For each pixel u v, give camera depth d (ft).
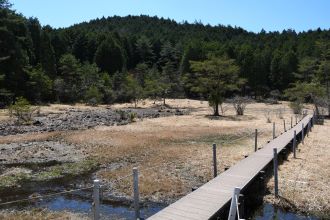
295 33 597.93
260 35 611.47
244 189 48.62
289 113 205.16
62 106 254.47
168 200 52.65
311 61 285.02
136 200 38.63
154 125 143.33
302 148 88.28
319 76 207.00
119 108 258.98
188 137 110.32
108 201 52.26
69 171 70.85
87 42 447.83
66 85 296.71
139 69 373.61
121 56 411.75
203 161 75.46
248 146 93.09
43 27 435.53
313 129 128.16
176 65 454.40
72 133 119.03
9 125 144.25
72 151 90.02
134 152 86.48
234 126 139.74
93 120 165.89
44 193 57.31
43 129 131.75
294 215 46.65
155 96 319.47
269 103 302.66
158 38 531.09
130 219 45.57
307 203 49.93
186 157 79.71
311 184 57.72
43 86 267.18
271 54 393.29
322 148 88.43
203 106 275.39
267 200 51.26
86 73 315.78
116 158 80.64
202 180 61.67
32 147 95.14
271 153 72.43
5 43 248.93
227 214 42.63
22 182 63.67
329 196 52.29
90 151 89.10
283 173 64.18
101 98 296.71
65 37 424.46
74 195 56.24
